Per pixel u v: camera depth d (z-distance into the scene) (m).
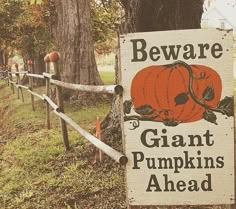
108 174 4.97
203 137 2.93
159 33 2.86
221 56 2.85
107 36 21.55
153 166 2.99
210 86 2.88
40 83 20.73
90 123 8.78
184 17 4.64
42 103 12.34
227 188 2.97
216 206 3.86
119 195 4.43
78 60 12.45
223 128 2.92
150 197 3.03
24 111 11.33
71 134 7.04
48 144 6.78
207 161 2.96
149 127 2.95
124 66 2.91
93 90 4.01
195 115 2.92
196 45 2.85
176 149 2.96
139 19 4.73
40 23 19.61
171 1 4.59
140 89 2.92
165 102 2.92
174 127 2.94
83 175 5.08
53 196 4.72
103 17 18.44
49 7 17.56
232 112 2.89
